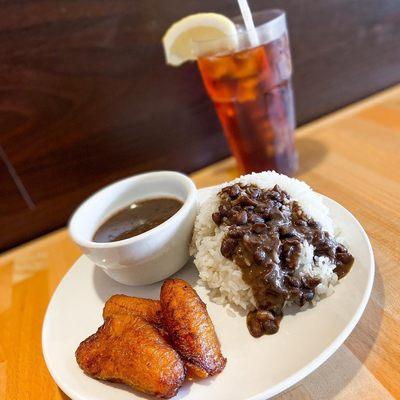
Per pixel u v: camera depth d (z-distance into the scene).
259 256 0.23
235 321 0.24
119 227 0.30
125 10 0.37
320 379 0.20
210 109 0.44
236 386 0.20
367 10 0.45
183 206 0.28
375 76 0.49
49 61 0.37
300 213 0.25
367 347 0.21
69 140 0.40
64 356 0.24
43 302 0.32
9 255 0.41
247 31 0.32
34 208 0.41
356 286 0.22
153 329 0.22
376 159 0.36
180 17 0.39
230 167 0.44
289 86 0.36
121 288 0.29
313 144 0.42
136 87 0.40
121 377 0.20
